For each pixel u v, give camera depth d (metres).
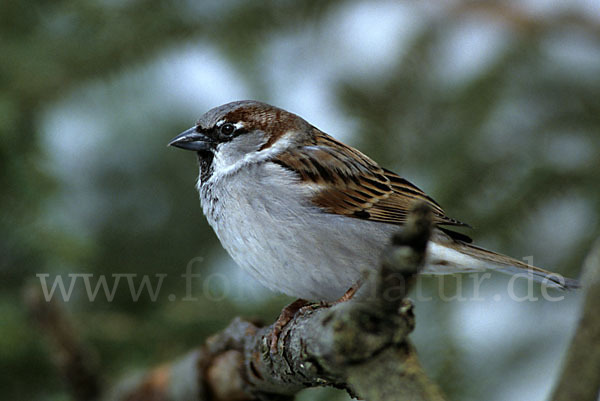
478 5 10.75
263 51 10.95
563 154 9.83
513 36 10.68
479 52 10.91
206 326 9.36
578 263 9.24
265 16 10.87
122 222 11.58
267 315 9.40
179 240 11.48
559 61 10.52
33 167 9.95
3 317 9.23
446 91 10.36
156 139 11.88
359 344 4.56
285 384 6.66
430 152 10.12
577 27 10.74
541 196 9.46
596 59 10.66
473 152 9.81
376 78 10.52
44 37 10.59
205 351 7.44
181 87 12.27
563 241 9.54
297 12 11.02
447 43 10.63
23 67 10.30
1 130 9.76
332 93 10.54
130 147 11.88
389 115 10.33
